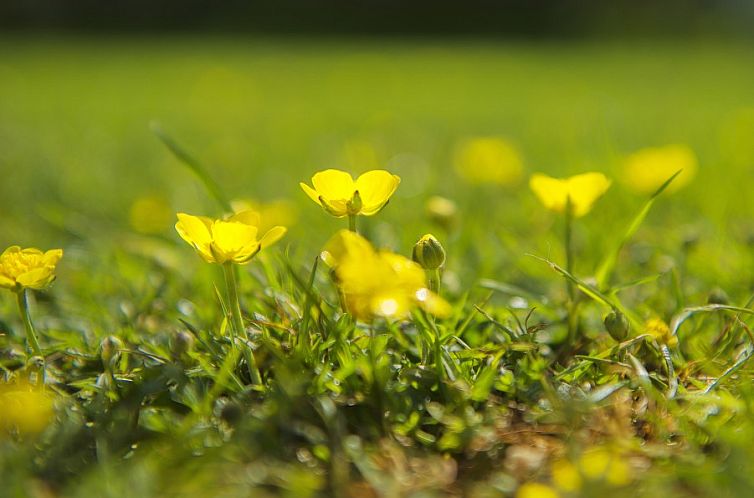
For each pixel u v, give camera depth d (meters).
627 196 0.87
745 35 5.84
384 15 6.34
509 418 0.60
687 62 4.27
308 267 0.73
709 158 1.19
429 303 0.60
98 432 0.59
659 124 1.77
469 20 6.35
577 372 0.62
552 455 0.59
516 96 2.71
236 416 0.59
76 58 4.43
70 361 0.64
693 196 0.91
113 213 0.98
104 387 0.61
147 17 6.22
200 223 0.61
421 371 0.61
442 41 6.04
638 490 0.57
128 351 0.62
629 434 0.60
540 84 3.15
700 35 5.93
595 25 6.13
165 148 1.58
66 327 0.69
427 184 1.06
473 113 2.21
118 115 2.24
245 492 0.57
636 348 0.63
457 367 0.61
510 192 1.04
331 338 0.62
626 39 6.01
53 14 6.07
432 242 0.62
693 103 2.34
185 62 4.18
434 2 6.34
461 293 0.69
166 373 0.61
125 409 0.60
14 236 0.85
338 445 0.59
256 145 1.63
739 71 3.64
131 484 0.57
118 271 0.76
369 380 0.60
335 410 0.59
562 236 0.81
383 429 0.60
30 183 1.15
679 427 0.59
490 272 0.73
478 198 1.00
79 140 1.74
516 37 6.28
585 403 0.59
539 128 1.76
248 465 0.58
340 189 0.62
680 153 0.81
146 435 0.60
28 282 0.62
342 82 3.33
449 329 0.64
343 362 0.61
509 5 6.33
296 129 1.92
